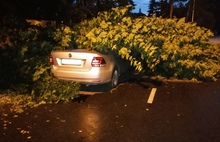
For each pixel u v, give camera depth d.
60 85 6.55
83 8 16.53
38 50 7.84
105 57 6.82
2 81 7.45
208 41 10.07
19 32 9.63
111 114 5.49
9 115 5.49
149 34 8.06
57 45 8.12
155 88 7.46
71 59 6.69
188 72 8.42
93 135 4.50
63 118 5.30
